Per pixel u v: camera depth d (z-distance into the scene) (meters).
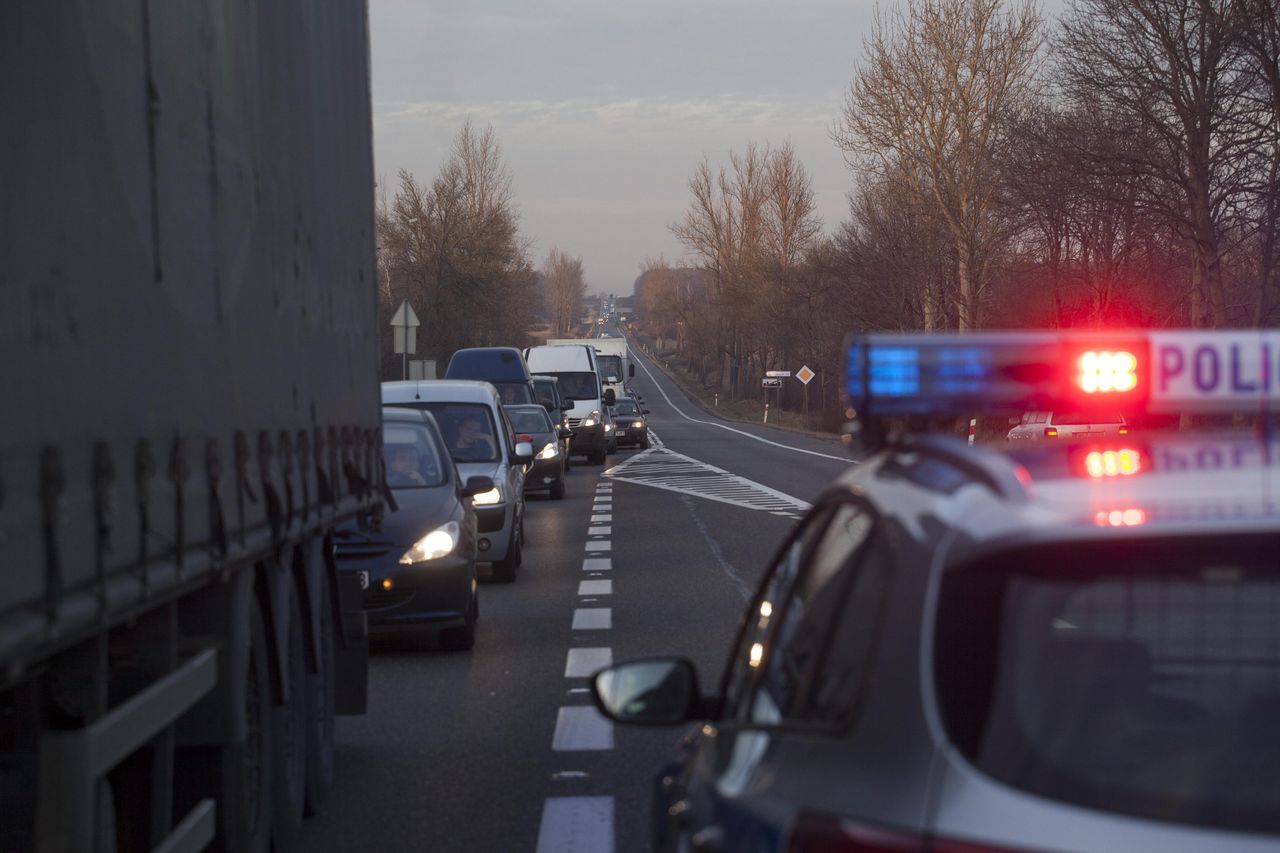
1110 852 4.93
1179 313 120.75
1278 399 6.34
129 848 10.66
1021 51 130.25
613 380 156.75
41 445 7.77
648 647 27.88
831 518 8.38
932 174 134.50
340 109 18.91
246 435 12.76
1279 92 84.62
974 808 5.20
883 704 5.74
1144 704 5.49
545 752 19.86
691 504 63.38
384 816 16.70
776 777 6.22
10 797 8.95
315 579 16.75
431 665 26.42
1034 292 146.38
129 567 9.28
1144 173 90.62
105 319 8.96
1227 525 5.43
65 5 8.41
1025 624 5.66
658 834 8.97
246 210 13.08
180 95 10.93
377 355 21.41
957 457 6.64
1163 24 87.31
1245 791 5.23
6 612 7.18
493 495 37.53
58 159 8.22
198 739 12.18
